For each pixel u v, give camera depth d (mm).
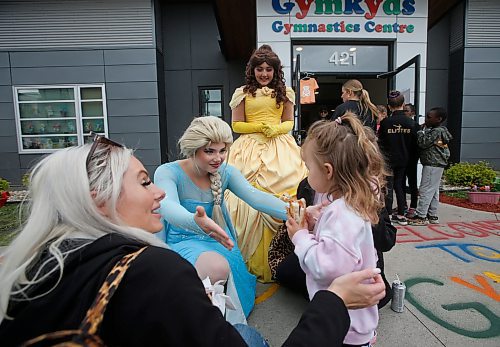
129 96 9000
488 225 4617
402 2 7363
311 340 864
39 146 9070
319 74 7637
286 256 2758
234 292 2170
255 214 2959
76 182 858
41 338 628
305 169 3102
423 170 4688
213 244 2311
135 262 763
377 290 1051
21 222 959
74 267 772
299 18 7297
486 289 2764
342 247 1228
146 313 725
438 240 3992
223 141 2213
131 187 971
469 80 8930
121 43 8906
